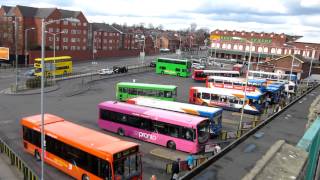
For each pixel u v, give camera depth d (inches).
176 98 1924.2
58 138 900.6
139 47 5925.2
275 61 3609.7
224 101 1801.2
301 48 4596.5
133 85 1836.9
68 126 970.7
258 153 872.9
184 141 1099.3
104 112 1307.8
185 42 7529.5
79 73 2962.6
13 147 1098.7
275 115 1535.4
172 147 1132.5
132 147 804.6
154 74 3107.8
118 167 771.4
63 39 4124.0
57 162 913.5
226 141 1227.9
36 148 989.2
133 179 805.2
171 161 1016.9
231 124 1510.8
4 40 3654.0
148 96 1811.0
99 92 2143.2
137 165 816.3
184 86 2539.4
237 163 778.2
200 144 1092.5
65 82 2479.1
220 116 1311.5
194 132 1077.1
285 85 2418.8
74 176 864.3
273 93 2063.2
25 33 3503.9
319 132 408.2
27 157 1017.5
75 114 1562.5
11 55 3430.1
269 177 549.6
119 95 1877.5
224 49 5236.2
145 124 1192.8
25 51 3417.8
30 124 1006.4
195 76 2797.7
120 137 1246.9
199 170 719.7
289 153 672.4
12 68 3157.0
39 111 1590.8
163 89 1785.2
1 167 923.4
